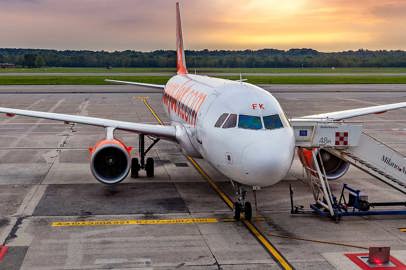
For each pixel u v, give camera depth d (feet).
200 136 65.26
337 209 62.18
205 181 80.02
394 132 131.85
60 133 127.65
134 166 81.61
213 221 60.39
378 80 377.09
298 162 93.45
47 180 79.61
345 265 47.73
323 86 310.45
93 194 71.87
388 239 54.95
